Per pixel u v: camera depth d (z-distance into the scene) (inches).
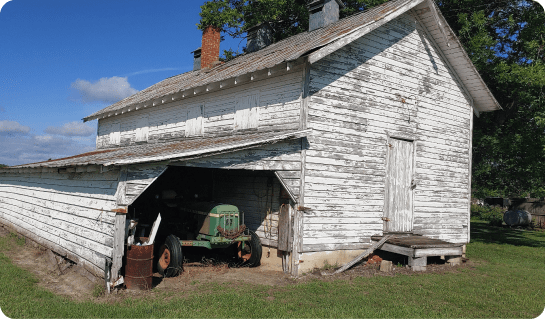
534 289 374.0
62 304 277.3
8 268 383.9
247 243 435.5
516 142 727.7
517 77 693.9
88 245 355.9
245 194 483.8
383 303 305.6
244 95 497.0
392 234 467.5
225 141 413.1
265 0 900.0
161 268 384.5
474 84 566.6
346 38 415.2
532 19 732.7
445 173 545.0
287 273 401.1
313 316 268.1
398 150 488.7
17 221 592.7
